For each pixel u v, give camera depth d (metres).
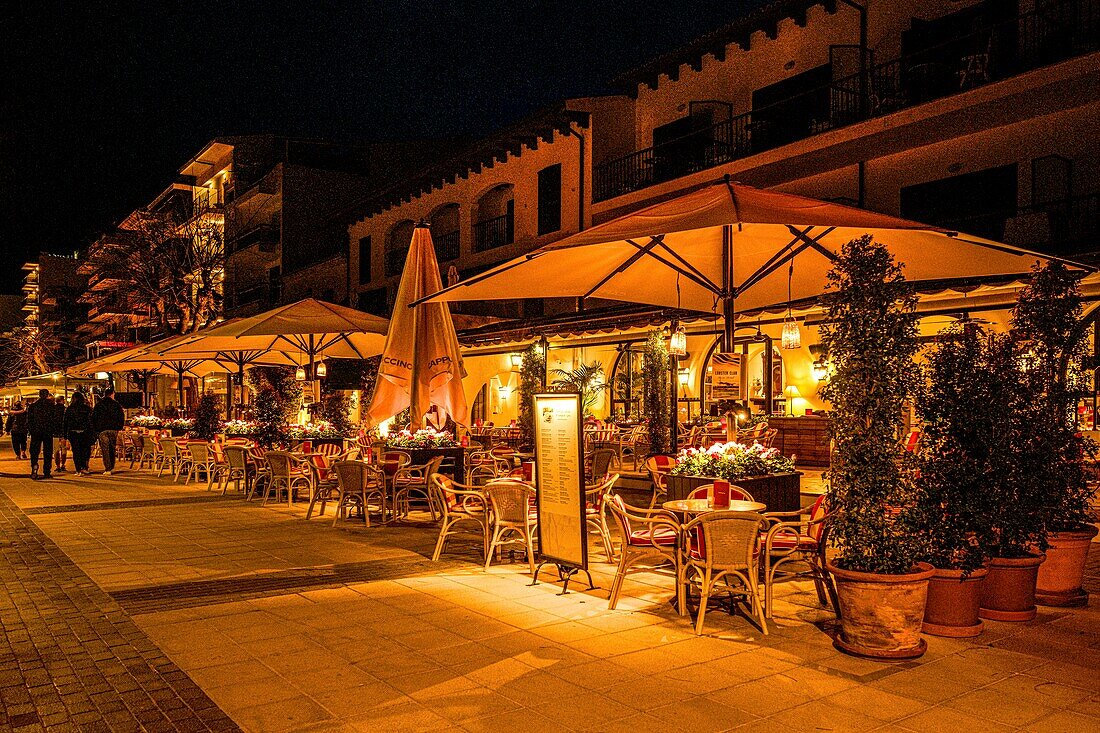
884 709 4.26
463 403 11.16
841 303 5.31
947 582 5.57
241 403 19.20
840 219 6.41
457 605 6.48
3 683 4.73
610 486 8.40
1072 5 15.01
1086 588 7.00
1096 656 5.15
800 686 4.61
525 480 8.65
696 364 18.81
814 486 13.61
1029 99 14.76
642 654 5.20
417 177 30.91
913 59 17.64
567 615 6.16
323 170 39.19
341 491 10.81
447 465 12.13
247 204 41.38
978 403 5.84
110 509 12.45
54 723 4.14
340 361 26.59
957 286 13.13
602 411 21.20
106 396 19.14
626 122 24.95
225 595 6.84
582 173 24.75
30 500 13.64
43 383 29.67
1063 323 6.59
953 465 5.80
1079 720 4.12
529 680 4.72
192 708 4.32
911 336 5.21
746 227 8.08
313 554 8.70
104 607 6.45
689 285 10.23
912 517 5.20
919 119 15.95
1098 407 11.70
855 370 5.21
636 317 18.31
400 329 11.16
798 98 19.97
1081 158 15.10
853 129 17.06
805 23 19.89
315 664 5.03
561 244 7.04
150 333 37.22
